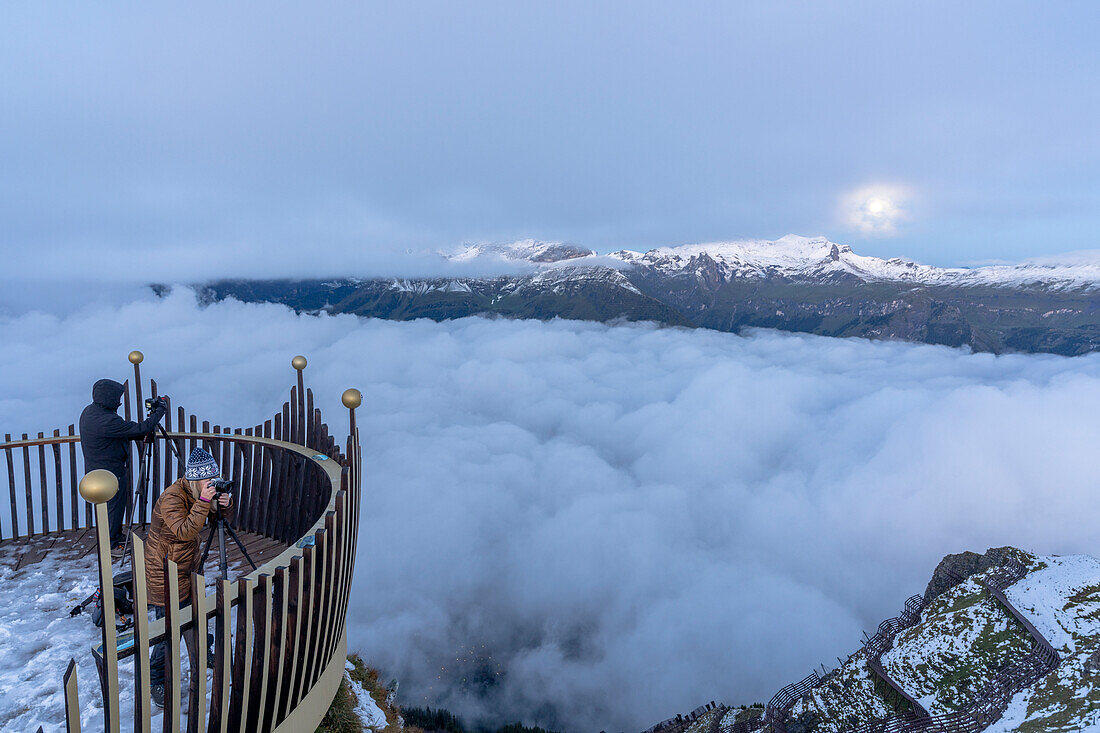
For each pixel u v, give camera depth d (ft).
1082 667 172.96
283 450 20.12
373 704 21.99
